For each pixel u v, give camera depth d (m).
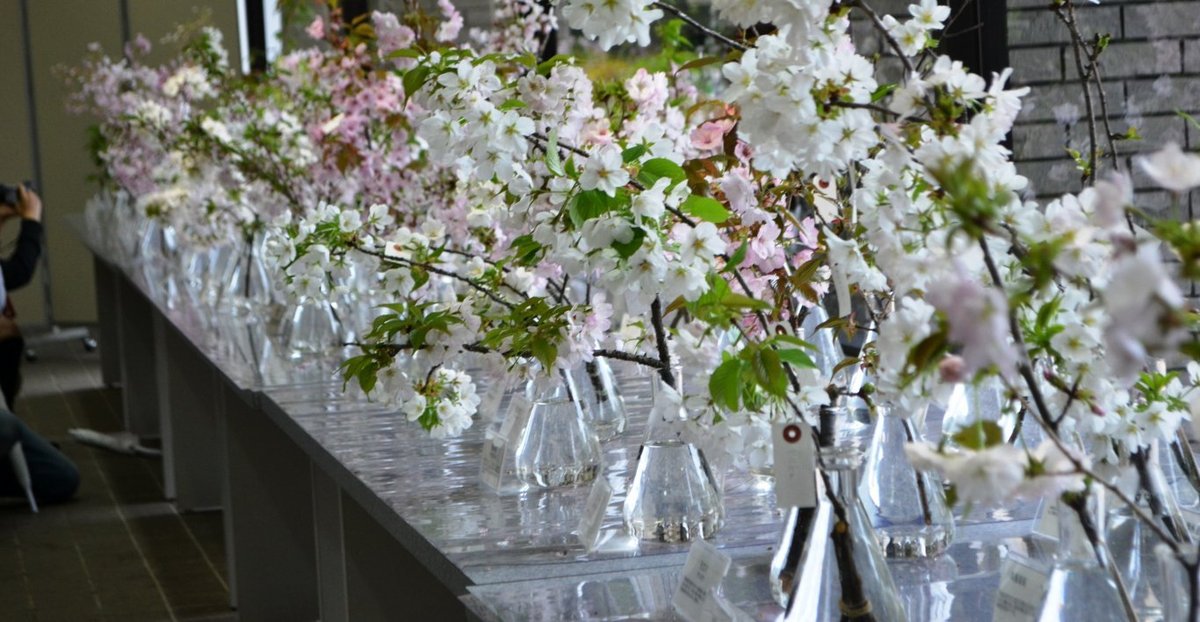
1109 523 1.46
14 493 6.13
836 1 1.40
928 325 1.13
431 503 2.21
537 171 1.94
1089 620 1.16
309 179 4.46
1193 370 1.47
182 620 4.55
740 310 1.58
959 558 1.76
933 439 2.17
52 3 11.09
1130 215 1.32
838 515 1.38
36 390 8.99
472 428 2.80
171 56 10.78
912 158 1.23
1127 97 3.00
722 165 1.98
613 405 2.62
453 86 1.87
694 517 1.90
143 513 5.96
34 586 4.99
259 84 5.22
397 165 3.84
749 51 1.35
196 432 5.95
